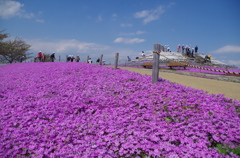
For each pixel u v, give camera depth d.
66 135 5.34
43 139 5.13
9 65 29.00
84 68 16.47
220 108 7.04
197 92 9.24
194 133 5.34
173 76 17.73
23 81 12.62
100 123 6.06
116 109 7.18
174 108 7.21
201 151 4.58
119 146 5.03
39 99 8.26
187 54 50.53
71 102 7.77
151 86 9.69
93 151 4.62
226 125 5.66
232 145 4.79
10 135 5.33
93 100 7.97
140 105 7.39
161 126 5.78
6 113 6.63
